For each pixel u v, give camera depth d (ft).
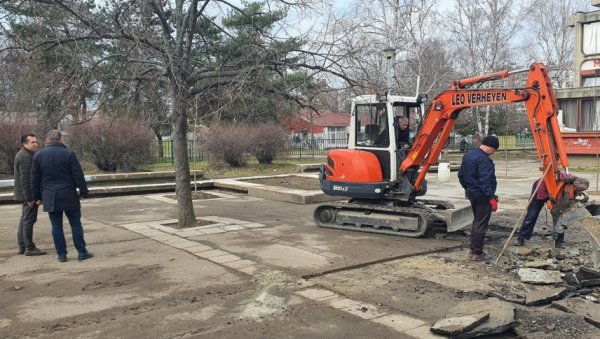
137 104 30.14
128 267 22.68
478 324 15.40
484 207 24.02
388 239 28.96
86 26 26.71
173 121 30.96
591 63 96.07
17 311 17.37
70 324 16.20
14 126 53.16
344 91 31.24
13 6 25.62
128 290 19.54
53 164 23.07
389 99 30.32
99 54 29.01
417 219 29.12
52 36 26.76
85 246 24.71
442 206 33.22
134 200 45.91
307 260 23.90
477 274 21.90
